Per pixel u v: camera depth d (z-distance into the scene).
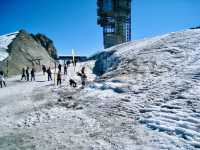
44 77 34.75
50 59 63.12
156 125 9.65
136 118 10.95
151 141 8.53
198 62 16.45
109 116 11.88
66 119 12.47
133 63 21.70
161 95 12.89
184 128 8.91
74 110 14.04
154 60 20.27
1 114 15.01
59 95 19.58
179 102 11.27
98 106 13.81
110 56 34.16
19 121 13.02
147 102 12.52
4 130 11.56
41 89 23.86
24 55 52.66
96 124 11.08
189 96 11.59
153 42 27.80
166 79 15.30
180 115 9.98
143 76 17.36
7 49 49.91
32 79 33.22
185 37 24.39
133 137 9.10
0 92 24.14
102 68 36.69
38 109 15.43
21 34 59.69
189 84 13.18
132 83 16.44
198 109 10.08
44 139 9.89
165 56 20.31
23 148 9.11
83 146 8.88
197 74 14.28
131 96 14.16
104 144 8.85
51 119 12.79
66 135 10.14
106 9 77.56
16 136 10.53
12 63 45.81
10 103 18.39
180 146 7.85
